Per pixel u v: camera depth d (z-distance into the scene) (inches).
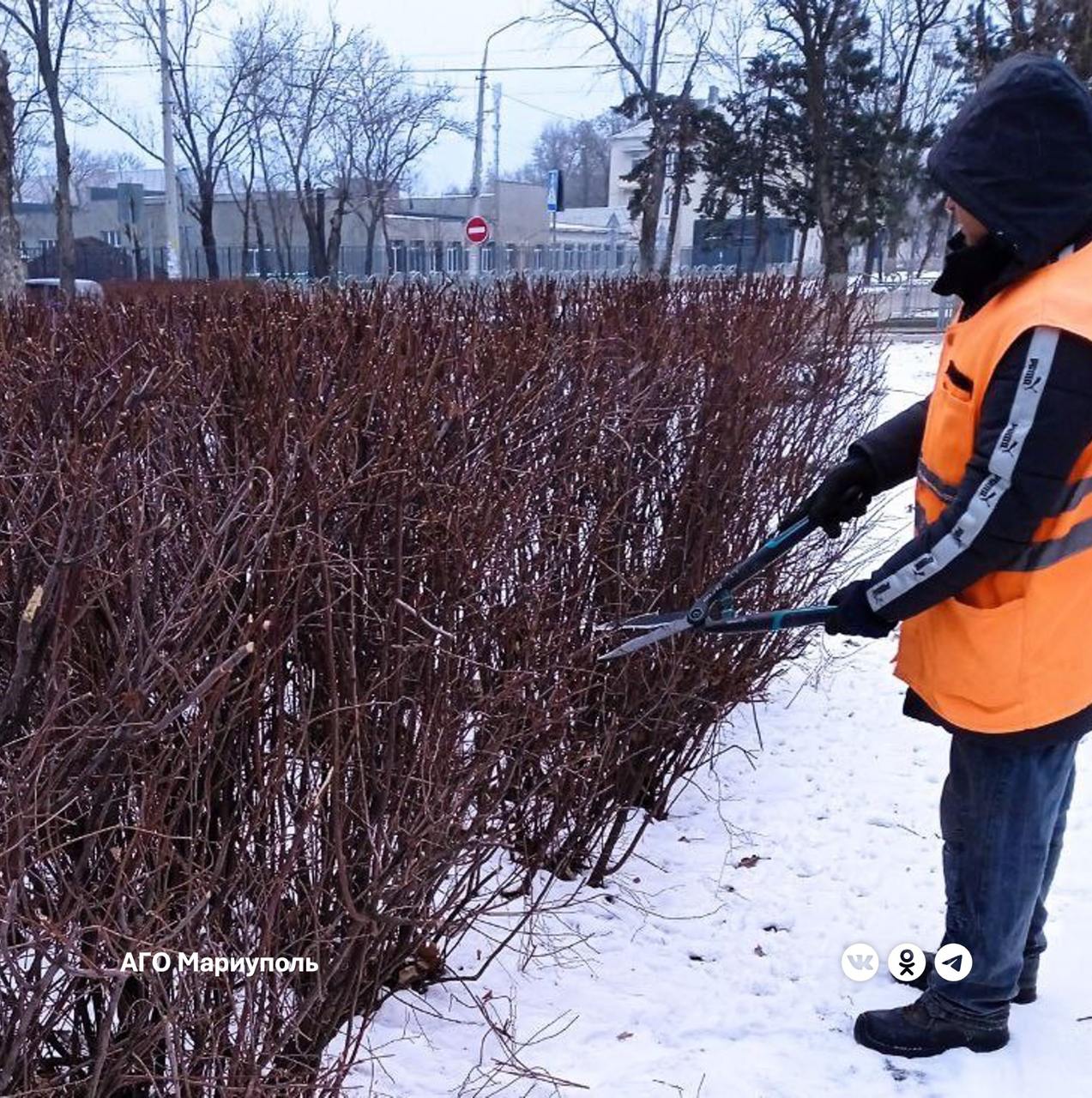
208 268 1307.8
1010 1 639.8
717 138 1278.3
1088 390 80.4
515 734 98.3
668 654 127.3
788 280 329.1
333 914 88.4
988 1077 97.7
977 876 96.2
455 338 116.3
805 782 158.1
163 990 74.9
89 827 68.9
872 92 1252.5
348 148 1348.4
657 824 146.1
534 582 104.0
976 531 83.4
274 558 76.8
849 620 90.5
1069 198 83.0
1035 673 87.7
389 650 85.9
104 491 73.0
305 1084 80.2
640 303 190.9
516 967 113.7
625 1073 99.0
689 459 130.2
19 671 63.8
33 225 1644.9
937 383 94.2
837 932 120.4
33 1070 71.4
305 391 92.9
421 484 87.0
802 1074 99.0
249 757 79.1
